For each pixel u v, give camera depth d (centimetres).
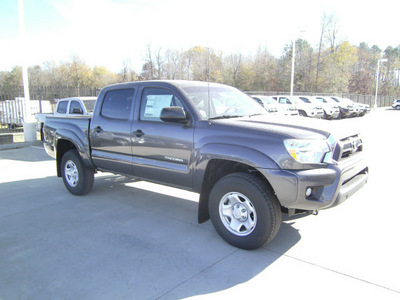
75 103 1148
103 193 596
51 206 526
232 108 438
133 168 468
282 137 328
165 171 423
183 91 409
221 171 398
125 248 372
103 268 328
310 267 325
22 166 850
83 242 389
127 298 278
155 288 292
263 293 283
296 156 320
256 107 474
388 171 707
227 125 367
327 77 5359
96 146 521
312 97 2469
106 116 506
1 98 1603
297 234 402
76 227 437
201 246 375
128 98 477
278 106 1752
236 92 488
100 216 478
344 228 418
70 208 515
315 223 435
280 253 355
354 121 2216
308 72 5638
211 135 371
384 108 5203
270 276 309
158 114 432
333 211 478
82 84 6347
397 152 938
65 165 586
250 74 5953
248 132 349
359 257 344
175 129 404
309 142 325
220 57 6128
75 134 552
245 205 354
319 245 372
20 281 307
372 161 816
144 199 559
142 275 314
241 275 312
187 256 351
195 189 398
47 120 640
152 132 429
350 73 6488
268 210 335
